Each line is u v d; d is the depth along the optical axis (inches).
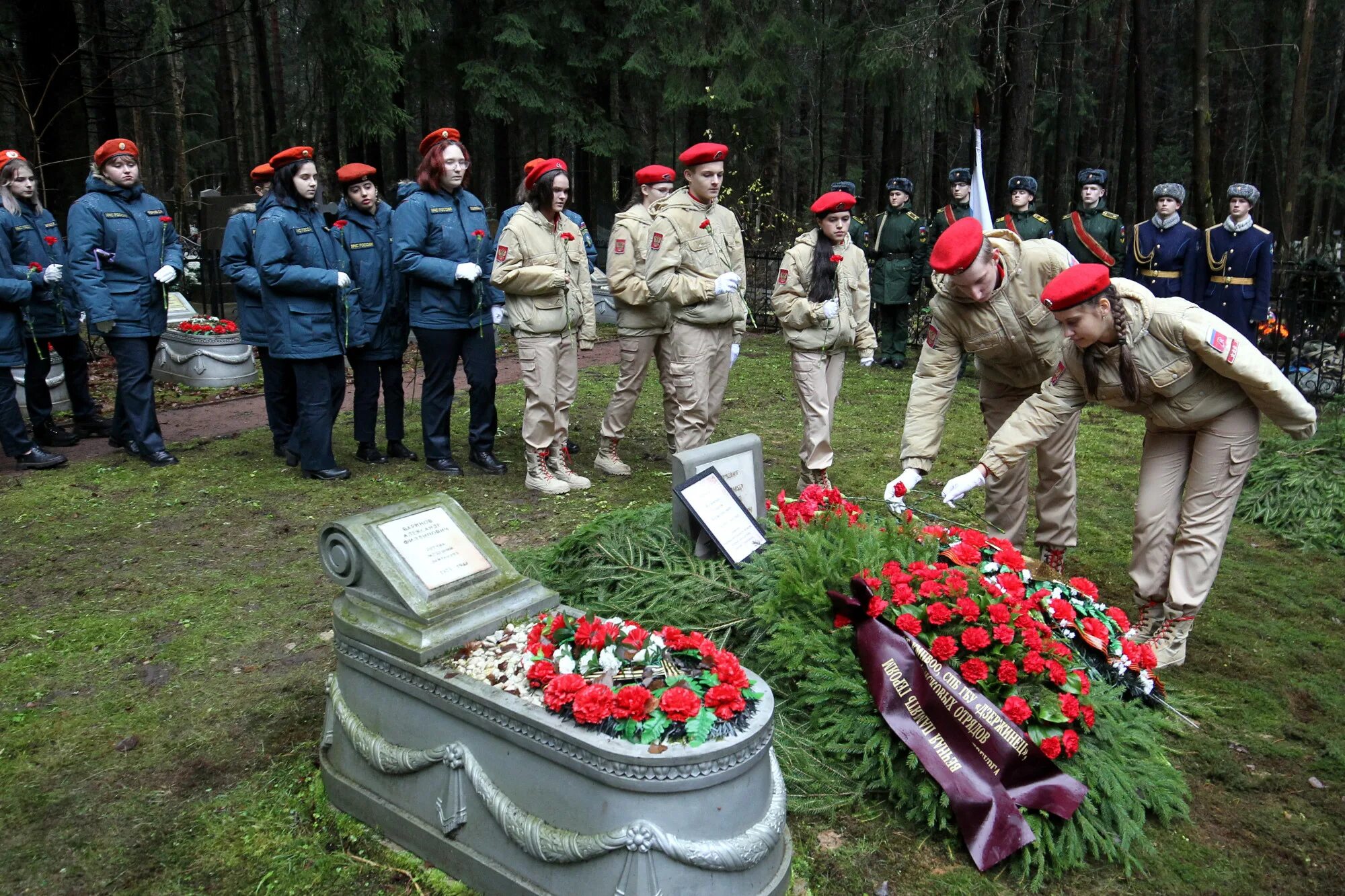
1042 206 1066.1
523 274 227.3
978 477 149.6
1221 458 146.5
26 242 266.5
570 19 571.8
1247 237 331.3
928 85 511.2
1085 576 196.9
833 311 219.1
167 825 113.3
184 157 717.9
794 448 291.1
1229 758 130.6
